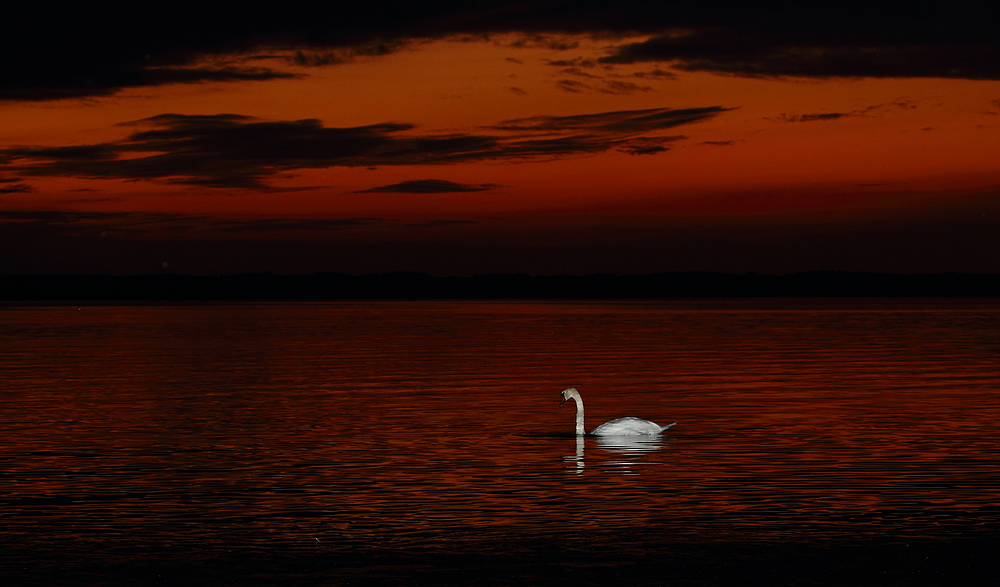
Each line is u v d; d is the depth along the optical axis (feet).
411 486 60.95
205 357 173.47
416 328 286.66
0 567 44.55
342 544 48.01
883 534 49.32
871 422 87.81
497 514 53.67
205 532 50.37
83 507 55.93
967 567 44.06
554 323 320.50
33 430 84.74
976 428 84.07
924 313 422.82
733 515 53.11
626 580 42.52
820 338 227.40
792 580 42.50
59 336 248.52
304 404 102.58
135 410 98.12
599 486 60.59
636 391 114.52
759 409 97.40
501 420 90.22
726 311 468.34
